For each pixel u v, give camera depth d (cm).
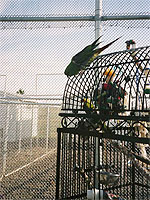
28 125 370
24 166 330
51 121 380
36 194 247
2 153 301
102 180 144
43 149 380
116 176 141
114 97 138
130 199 208
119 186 206
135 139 105
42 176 310
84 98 154
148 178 125
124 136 110
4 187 269
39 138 386
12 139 344
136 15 255
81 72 158
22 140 363
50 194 249
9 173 307
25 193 251
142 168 131
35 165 364
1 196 245
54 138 383
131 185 214
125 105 154
